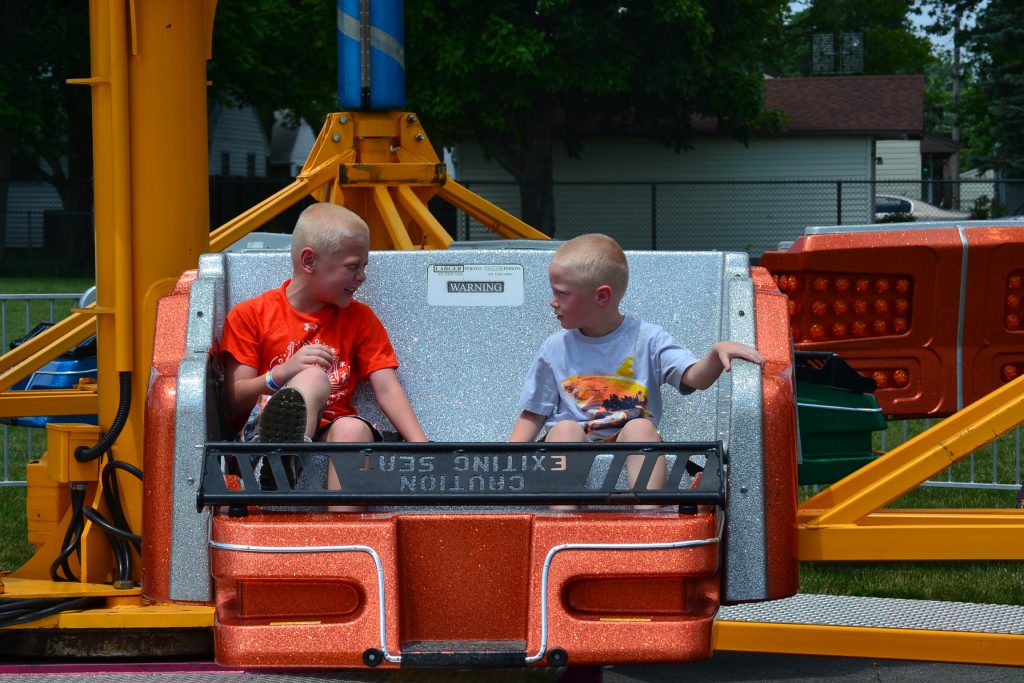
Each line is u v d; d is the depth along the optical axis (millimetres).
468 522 3734
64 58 39969
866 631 5332
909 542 4848
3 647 5449
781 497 3934
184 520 3961
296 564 3656
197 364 4074
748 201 40000
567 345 4445
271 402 3951
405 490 3709
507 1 31328
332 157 8203
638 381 4371
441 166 8195
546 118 35094
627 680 5828
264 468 4031
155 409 4008
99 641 5406
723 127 38906
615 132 38906
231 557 3678
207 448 3727
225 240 7504
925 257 7691
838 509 5059
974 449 5137
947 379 7793
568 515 3754
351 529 3672
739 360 4027
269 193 38344
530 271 4770
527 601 3711
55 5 40531
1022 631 5480
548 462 3701
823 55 59688
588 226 40188
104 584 5547
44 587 5484
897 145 61594
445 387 4750
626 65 32562
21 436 12125
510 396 4738
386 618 3637
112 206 5547
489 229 8625
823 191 39938
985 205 36906
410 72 32031
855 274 7754
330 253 4410
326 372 4402
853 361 7801
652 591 3725
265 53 45188
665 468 4090
